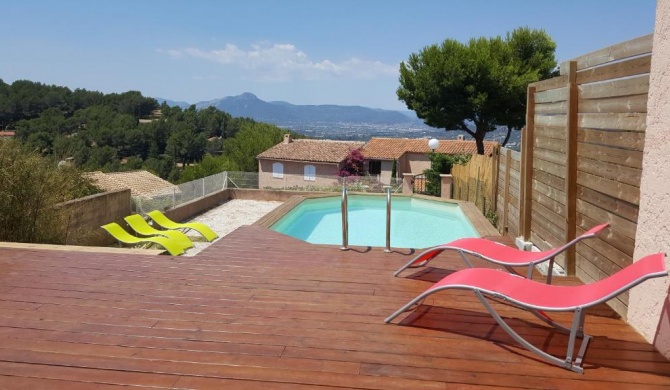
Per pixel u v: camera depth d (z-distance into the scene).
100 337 3.27
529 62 21.53
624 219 3.62
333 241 9.78
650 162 3.13
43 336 3.28
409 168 41.06
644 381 2.73
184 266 5.03
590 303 2.75
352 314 3.74
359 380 2.73
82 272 4.75
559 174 5.00
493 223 9.87
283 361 2.95
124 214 11.01
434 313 3.77
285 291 4.28
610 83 3.84
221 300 4.03
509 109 21.45
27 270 4.79
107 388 2.62
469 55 20.86
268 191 14.91
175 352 3.06
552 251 3.98
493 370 2.85
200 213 12.95
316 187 18.27
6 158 6.98
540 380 2.74
